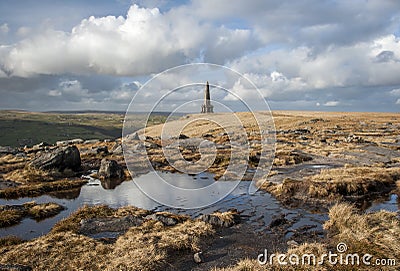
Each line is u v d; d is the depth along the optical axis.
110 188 26.58
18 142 149.38
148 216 17.42
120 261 11.55
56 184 26.81
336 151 46.16
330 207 19.22
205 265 11.90
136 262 11.47
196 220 16.66
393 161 37.22
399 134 71.56
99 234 15.12
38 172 31.33
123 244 13.16
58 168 32.62
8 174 32.16
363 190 22.02
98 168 37.19
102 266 11.45
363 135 70.00
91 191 25.59
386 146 51.66
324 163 36.44
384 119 115.06
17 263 11.59
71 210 20.17
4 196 23.80
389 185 24.09
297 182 23.25
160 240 13.53
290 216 17.80
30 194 24.66
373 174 25.75
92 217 17.77
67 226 15.98
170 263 12.05
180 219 16.98
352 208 17.19
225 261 12.25
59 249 12.85
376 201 20.50
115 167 31.42
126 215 18.08
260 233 15.17
